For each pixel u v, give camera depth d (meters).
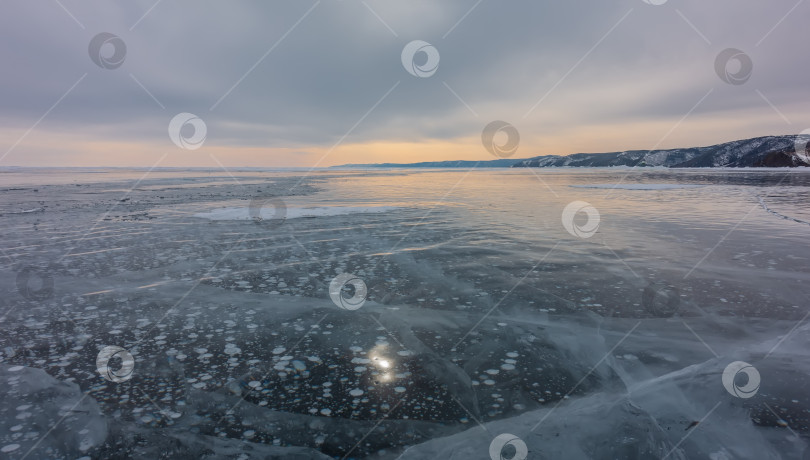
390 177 46.84
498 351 3.30
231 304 4.42
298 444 2.20
